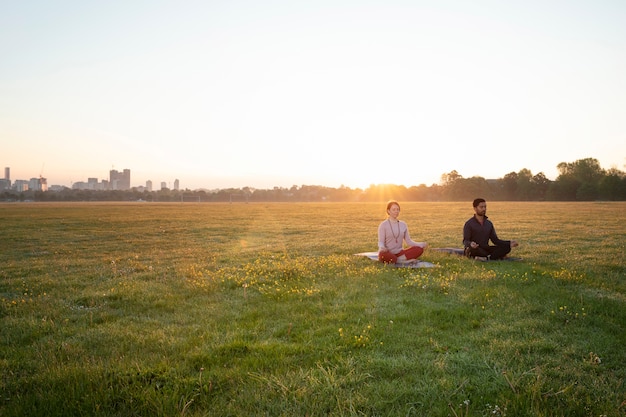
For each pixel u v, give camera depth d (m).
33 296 8.72
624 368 4.89
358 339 5.71
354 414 3.91
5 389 4.50
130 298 8.34
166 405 4.06
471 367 4.92
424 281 9.43
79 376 4.61
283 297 8.20
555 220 29.08
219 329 6.42
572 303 7.46
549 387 4.41
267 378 4.65
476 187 116.88
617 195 96.06
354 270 10.89
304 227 26.39
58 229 24.91
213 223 29.97
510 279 9.49
